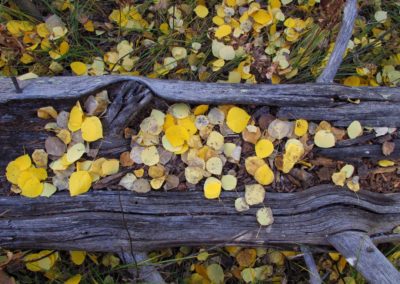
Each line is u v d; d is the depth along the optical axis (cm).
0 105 89
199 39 120
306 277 109
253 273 105
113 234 94
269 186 97
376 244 103
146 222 94
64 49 115
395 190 101
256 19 118
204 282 105
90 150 93
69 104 92
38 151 92
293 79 117
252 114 96
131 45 118
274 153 97
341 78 121
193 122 95
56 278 104
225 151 96
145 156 94
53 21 117
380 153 98
